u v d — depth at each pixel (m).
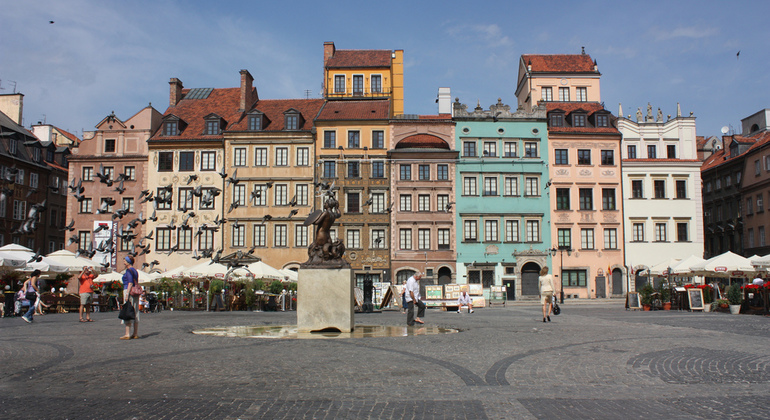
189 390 8.52
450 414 7.21
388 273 56.66
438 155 57.88
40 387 8.77
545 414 7.23
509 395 8.28
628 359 11.62
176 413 7.25
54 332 17.47
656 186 59.38
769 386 9.02
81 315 23.16
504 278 57.28
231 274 36.88
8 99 67.12
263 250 56.84
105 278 39.00
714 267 34.50
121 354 12.16
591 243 58.34
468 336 16.03
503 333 17.09
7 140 57.75
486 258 57.38
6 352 12.56
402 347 13.32
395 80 66.12
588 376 9.76
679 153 60.72
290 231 57.00
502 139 58.94
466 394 8.33
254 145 58.22
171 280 38.03
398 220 57.28
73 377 9.54
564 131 59.16
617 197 58.78
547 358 11.70
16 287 34.53
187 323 21.88
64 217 67.31
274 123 60.34
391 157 57.75
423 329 18.67
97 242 56.44
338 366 10.56
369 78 63.91
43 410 7.41
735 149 62.84
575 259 57.88
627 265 58.09
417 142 58.56
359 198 57.72
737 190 61.72
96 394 8.29
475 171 58.19
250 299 36.44
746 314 29.69
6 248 32.44
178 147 58.28
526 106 66.81
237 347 13.27
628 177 59.25
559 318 25.78
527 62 66.94
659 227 59.03
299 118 59.31
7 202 56.50
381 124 58.41
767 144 55.19
